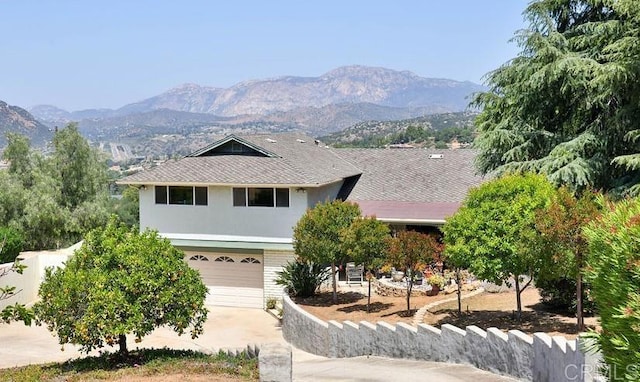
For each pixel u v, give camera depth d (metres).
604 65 22.38
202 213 30.78
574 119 26.48
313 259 25.39
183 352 16.59
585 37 25.17
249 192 30.12
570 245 16.59
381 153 38.53
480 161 28.02
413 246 22.28
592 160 22.98
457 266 20.05
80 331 14.20
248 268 30.61
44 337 23.69
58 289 14.71
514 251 18.25
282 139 36.78
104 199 49.84
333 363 18.72
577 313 18.19
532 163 24.19
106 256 15.09
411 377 15.22
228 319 28.27
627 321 5.10
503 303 22.88
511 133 25.80
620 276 5.26
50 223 45.62
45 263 30.56
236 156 32.25
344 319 23.30
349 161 38.06
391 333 18.89
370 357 19.34
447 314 22.11
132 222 57.38
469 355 16.33
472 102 29.33
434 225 30.36
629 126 22.97
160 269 15.25
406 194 33.41
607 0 24.62
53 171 48.25
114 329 14.33
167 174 30.97
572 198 17.27
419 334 17.98
